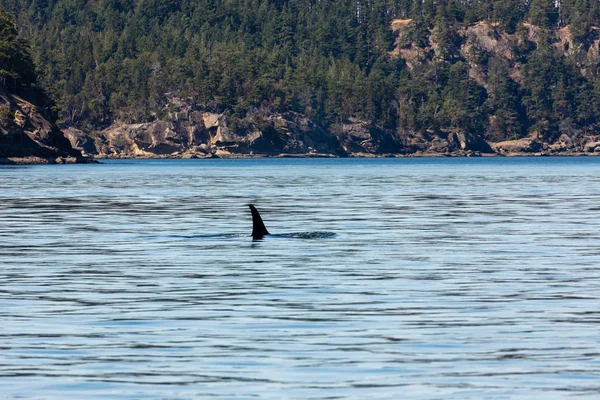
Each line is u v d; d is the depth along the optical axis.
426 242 147.12
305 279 104.38
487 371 60.53
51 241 150.88
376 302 88.06
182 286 99.38
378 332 73.38
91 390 56.44
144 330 74.62
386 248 137.50
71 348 67.94
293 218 198.75
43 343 69.69
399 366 62.12
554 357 64.38
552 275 107.38
